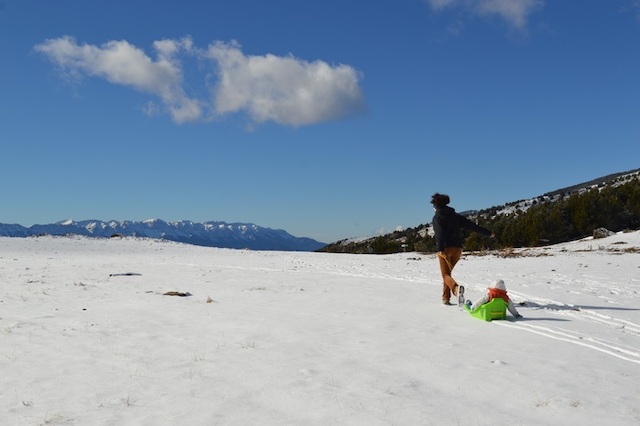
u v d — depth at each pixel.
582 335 7.81
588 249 36.34
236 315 9.62
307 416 4.53
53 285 15.00
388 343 7.26
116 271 20.77
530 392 5.18
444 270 10.63
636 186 63.34
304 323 8.80
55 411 4.73
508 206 121.12
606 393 5.18
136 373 5.87
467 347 7.04
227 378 5.63
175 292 12.80
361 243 108.75
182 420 4.47
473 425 4.33
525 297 12.34
